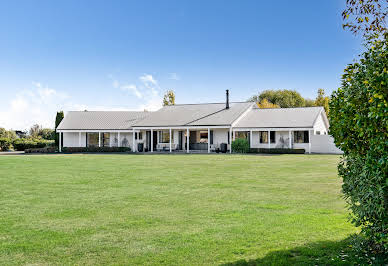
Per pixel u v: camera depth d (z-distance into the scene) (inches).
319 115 1310.3
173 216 265.1
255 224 238.5
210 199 331.6
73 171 589.6
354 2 216.4
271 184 428.8
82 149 1411.2
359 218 164.4
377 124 143.0
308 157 949.2
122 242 203.5
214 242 201.0
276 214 267.3
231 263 168.4
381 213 144.9
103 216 266.7
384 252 170.4
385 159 136.7
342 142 171.8
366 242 177.0
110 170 605.3
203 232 221.3
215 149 1290.6
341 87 174.1
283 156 999.6
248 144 1219.9
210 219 254.7
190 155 1084.5
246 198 335.6
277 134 1250.0
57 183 444.1
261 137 1270.9
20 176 519.5
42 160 866.1
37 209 292.4
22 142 1601.9
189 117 1379.2
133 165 705.6
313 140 1218.6
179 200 327.6
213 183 439.5
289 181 455.2
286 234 213.6
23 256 182.2
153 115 1473.9
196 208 292.4
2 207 300.4
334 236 207.6
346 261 164.6
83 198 340.2
